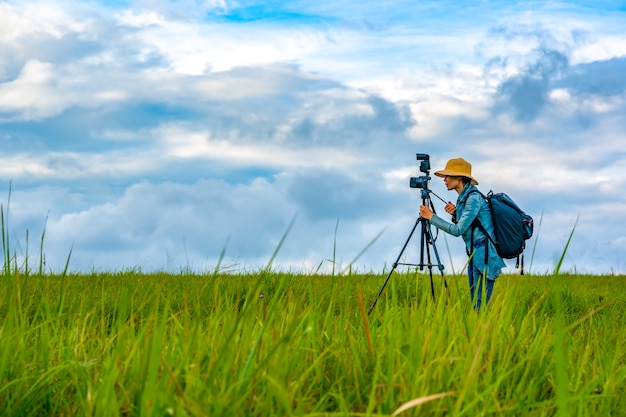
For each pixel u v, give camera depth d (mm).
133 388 2557
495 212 7027
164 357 2904
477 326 3521
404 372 2848
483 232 7066
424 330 3514
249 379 2410
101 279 8484
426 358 3018
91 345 3611
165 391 2400
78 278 8367
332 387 2811
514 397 2811
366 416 2207
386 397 2479
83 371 2803
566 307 7262
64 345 3498
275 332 2748
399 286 7535
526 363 3314
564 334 4086
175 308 6016
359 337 3637
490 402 2625
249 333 2961
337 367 3123
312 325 3340
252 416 2402
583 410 2719
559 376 2129
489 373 2879
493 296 5480
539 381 3068
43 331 3400
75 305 5652
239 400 2322
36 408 2615
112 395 2312
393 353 2727
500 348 3334
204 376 2648
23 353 3113
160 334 2504
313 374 3092
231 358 2588
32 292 5371
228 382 2486
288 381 2643
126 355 3072
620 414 2910
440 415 2523
